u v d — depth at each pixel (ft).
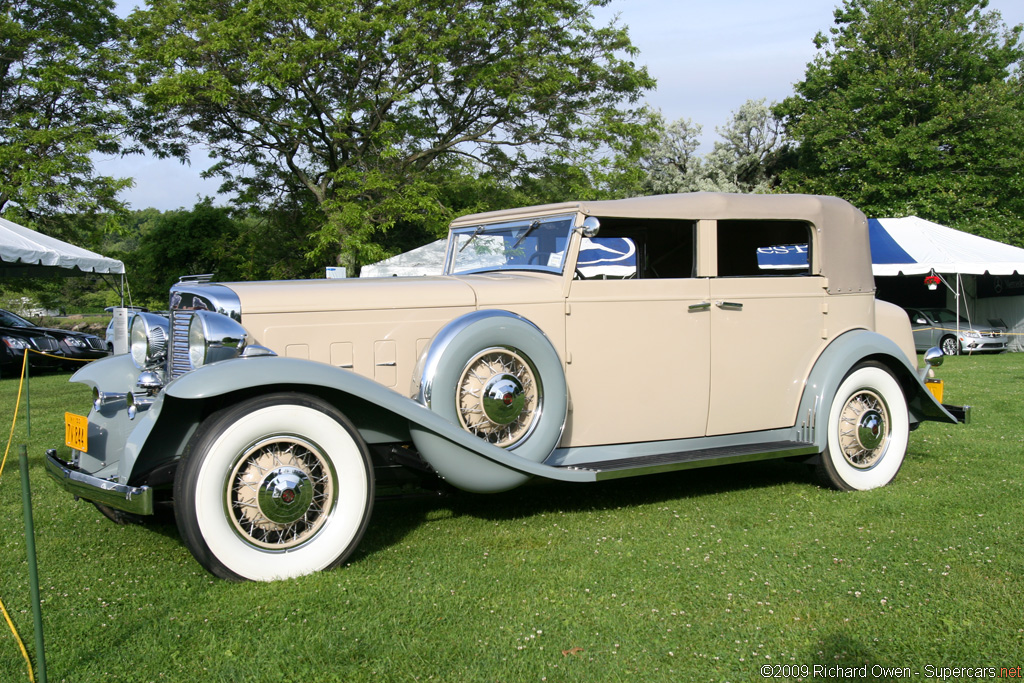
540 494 15.47
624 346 13.75
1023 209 83.41
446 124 57.11
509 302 13.11
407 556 11.48
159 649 8.43
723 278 14.57
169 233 77.56
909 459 18.15
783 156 111.04
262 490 10.16
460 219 16.49
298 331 12.26
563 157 53.21
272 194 63.21
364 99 49.75
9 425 23.84
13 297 96.48
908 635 8.71
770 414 15.19
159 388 11.98
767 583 10.25
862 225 16.30
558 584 10.30
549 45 51.57
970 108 83.66
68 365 46.73
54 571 10.99
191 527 9.87
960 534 12.14
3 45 62.95
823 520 13.29
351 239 45.78
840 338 15.61
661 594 9.94
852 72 93.56
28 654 8.34
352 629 8.86
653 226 14.52
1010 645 8.42
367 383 10.94
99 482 10.56
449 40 47.80
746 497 15.07
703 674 7.89
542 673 7.89
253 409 10.14
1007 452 18.78
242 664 8.09
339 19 46.57
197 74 48.06
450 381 11.97
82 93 63.93
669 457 13.66
